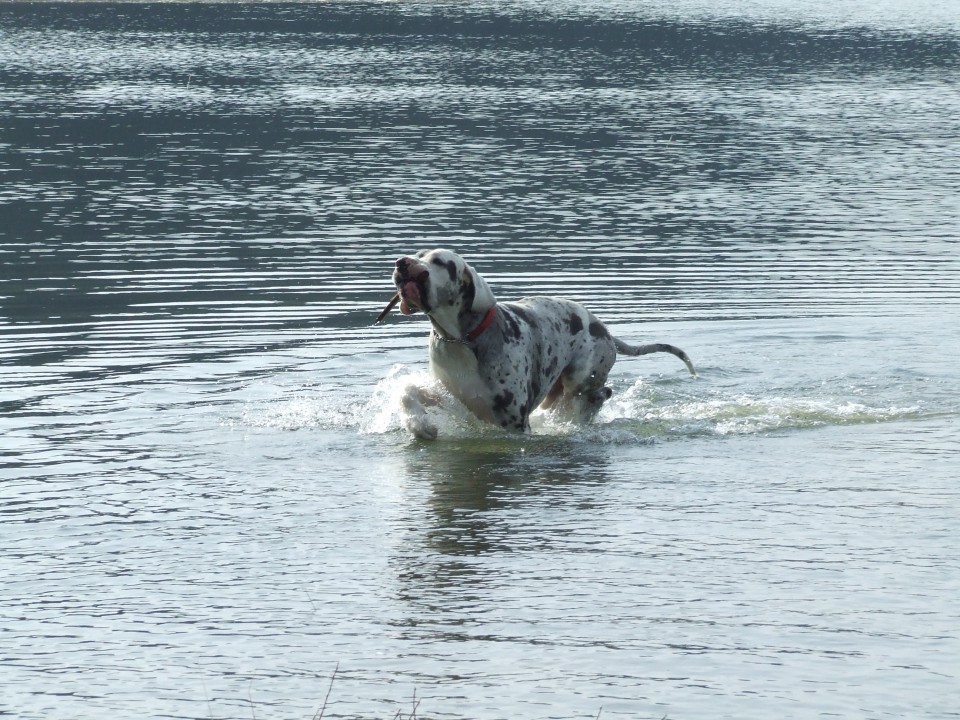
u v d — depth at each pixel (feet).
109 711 26.07
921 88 192.75
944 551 34.68
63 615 30.89
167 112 146.51
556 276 73.51
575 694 26.63
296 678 27.50
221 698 26.61
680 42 265.95
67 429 46.29
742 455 44.50
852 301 68.39
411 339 59.67
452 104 159.94
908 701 26.25
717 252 81.25
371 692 26.84
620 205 97.71
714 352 58.39
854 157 125.49
